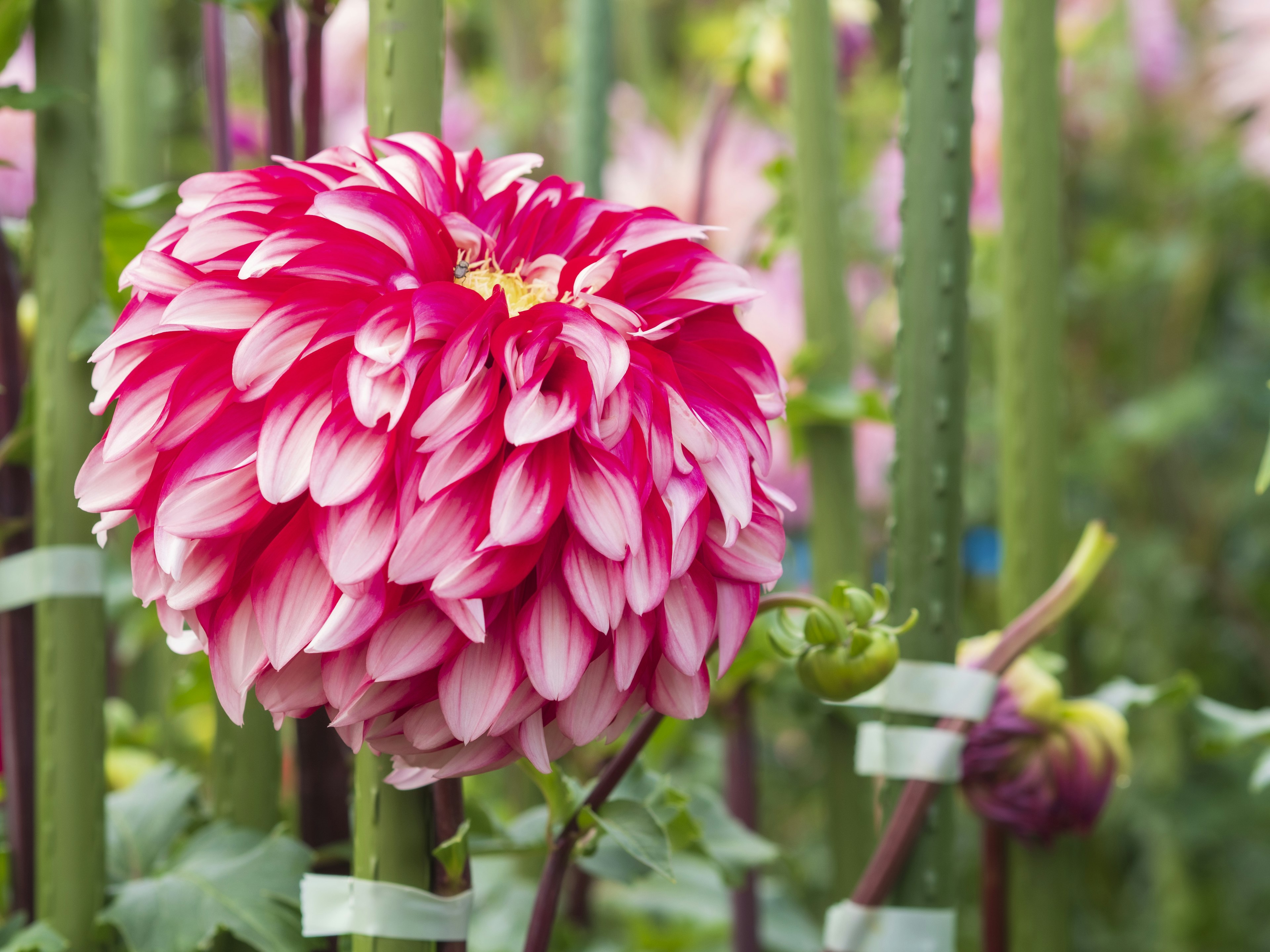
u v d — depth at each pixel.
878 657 0.66
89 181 0.72
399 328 0.59
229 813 0.75
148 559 0.61
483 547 0.58
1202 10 1.36
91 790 0.72
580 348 0.59
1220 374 1.36
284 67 0.74
